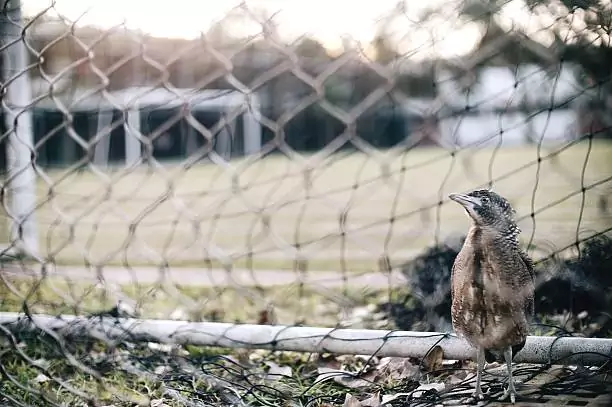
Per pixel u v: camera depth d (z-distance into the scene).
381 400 2.60
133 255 4.82
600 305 3.15
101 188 5.65
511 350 2.46
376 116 9.20
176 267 4.66
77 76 3.90
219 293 3.50
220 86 5.45
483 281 2.37
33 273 3.29
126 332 2.91
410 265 3.62
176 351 3.06
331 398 2.67
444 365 2.81
